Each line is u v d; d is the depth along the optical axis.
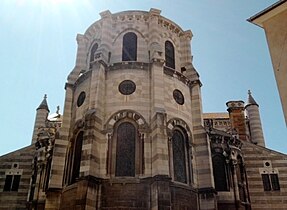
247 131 44.31
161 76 27.00
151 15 30.59
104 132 24.83
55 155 26.89
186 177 25.58
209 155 26.75
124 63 27.61
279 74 12.14
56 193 25.53
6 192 34.09
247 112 47.25
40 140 34.28
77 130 26.77
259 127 45.25
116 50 29.36
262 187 33.59
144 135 24.78
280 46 12.38
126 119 25.59
